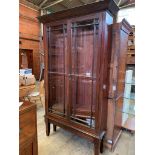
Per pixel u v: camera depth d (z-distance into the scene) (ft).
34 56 23.16
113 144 6.60
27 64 22.59
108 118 6.56
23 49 21.58
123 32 6.25
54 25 6.54
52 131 8.25
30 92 10.91
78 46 6.29
